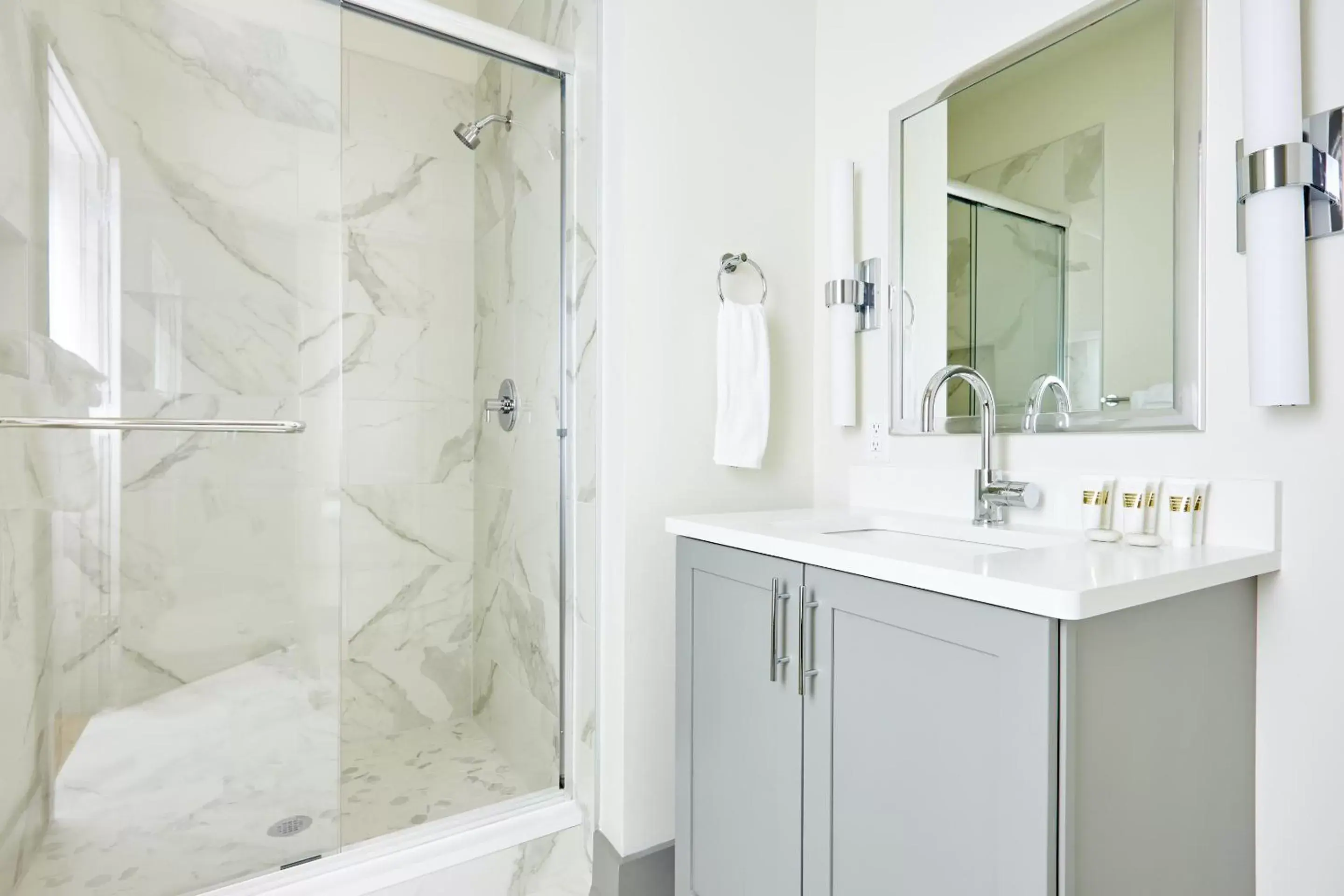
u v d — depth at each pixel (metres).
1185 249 1.15
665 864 1.63
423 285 2.41
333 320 1.59
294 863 1.50
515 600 2.14
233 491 1.48
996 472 1.37
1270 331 0.99
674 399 1.68
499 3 2.37
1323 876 1.01
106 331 1.36
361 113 2.32
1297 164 0.97
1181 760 0.95
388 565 2.37
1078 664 0.80
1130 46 1.23
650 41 1.65
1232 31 1.11
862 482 1.72
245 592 1.48
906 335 1.65
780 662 1.21
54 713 1.33
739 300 1.78
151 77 1.41
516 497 2.14
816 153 1.91
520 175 2.10
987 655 0.87
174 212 1.42
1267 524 1.04
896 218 1.67
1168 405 1.18
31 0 1.31
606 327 1.70
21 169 1.30
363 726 2.33
